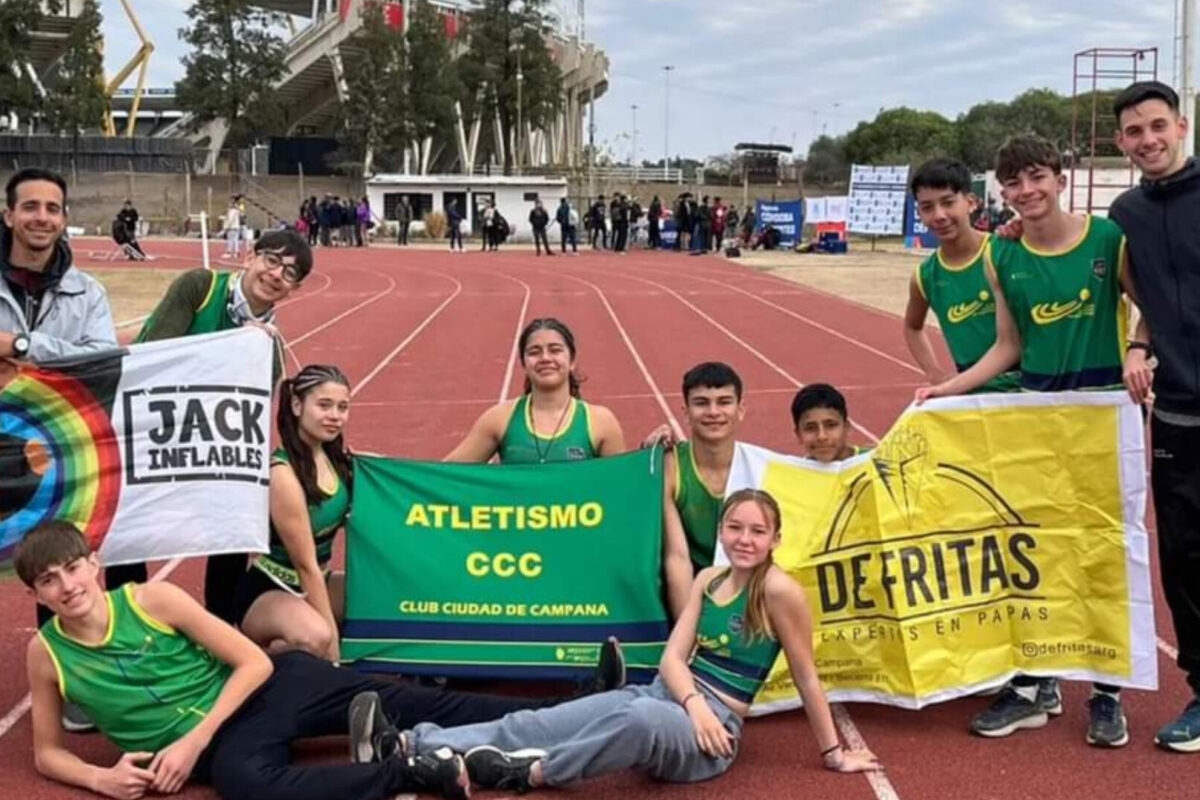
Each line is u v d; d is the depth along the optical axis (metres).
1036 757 4.61
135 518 4.96
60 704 4.42
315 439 5.07
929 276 5.46
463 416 12.05
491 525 5.27
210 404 4.99
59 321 4.92
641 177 88.00
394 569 5.25
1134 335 4.78
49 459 4.88
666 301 24.91
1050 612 4.94
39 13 67.38
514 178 56.38
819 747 4.69
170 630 4.35
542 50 76.94
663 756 4.25
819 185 86.81
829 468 5.05
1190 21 18.89
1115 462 4.83
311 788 4.11
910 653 4.91
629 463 5.26
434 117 71.31
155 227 57.62
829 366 15.55
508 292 27.17
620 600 5.17
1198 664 4.66
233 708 4.34
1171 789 4.31
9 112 67.62
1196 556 4.58
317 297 25.86
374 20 70.25
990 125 97.44
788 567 4.97
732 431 5.14
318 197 62.56
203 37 70.75
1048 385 4.95
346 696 4.46
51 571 4.12
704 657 4.62
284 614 4.94
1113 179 27.75
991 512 4.99
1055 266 4.80
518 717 4.37
